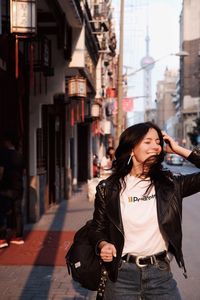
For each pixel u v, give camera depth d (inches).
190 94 4343.0
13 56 389.7
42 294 246.5
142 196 128.1
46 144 597.6
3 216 357.7
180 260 126.3
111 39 1350.9
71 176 810.8
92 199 696.4
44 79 492.1
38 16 455.5
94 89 914.1
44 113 594.6
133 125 134.6
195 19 4306.1
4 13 325.4
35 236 407.2
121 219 126.5
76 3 466.3
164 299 125.0
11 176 357.7
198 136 2758.4
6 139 358.9
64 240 388.8
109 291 128.1
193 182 130.8
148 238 125.7
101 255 123.9
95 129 1163.3
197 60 4288.9
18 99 429.7
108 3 1111.0
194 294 256.2
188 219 549.0
